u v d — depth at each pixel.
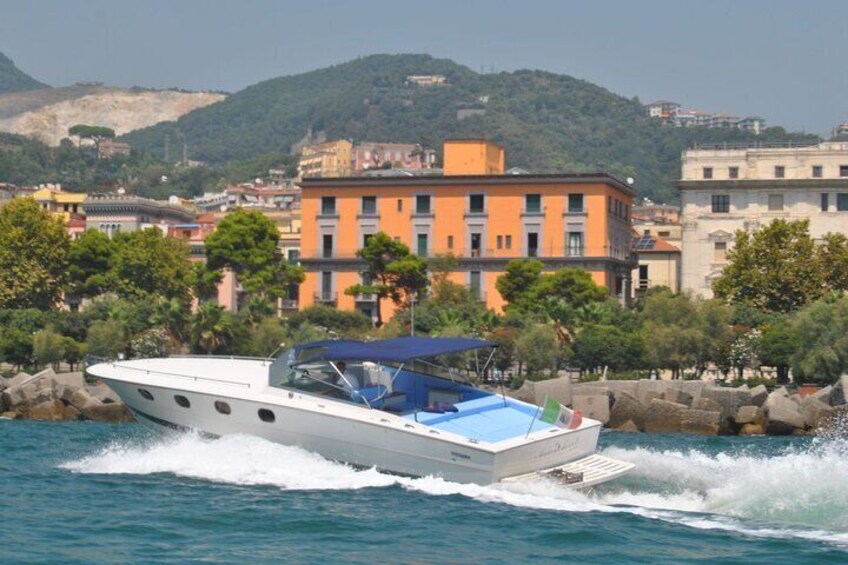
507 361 110.56
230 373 48.38
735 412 83.25
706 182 153.12
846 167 150.12
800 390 101.06
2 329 125.06
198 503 41.34
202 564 34.19
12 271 152.25
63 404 84.25
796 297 132.25
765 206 152.12
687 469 46.03
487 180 148.38
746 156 152.88
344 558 34.94
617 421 83.56
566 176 146.50
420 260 136.00
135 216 199.50
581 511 40.31
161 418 47.62
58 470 47.47
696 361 108.44
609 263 147.00
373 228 151.12
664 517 39.78
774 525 38.94
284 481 43.84
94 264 156.38
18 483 44.97
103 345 116.38
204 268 150.12
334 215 152.00
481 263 147.50
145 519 39.12
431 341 46.62
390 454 43.25
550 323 115.44
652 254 177.38
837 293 123.00
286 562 34.50
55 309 149.12
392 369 45.88
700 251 153.50
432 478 42.84
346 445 43.88
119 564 34.03
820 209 150.62
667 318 114.62
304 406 44.31
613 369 109.75
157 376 48.12
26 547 35.81
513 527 38.22
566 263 146.00
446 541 36.72
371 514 39.62
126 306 126.50
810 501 41.16
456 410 45.38
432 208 149.50
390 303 149.12
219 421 46.09
